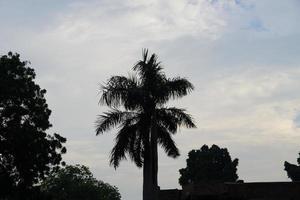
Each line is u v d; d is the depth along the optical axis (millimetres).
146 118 27531
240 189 36906
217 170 92375
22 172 39375
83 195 78562
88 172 81812
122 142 27234
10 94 39406
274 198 36438
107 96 27422
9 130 38750
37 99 41438
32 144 39250
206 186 37219
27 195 40250
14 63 40844
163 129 28047
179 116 27844
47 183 77688
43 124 40875
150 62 28359
